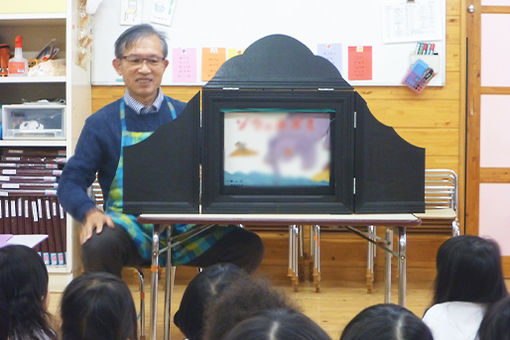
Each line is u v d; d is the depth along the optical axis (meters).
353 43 3.26
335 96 1.83
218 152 1.84
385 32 3.25
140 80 2.03
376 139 1.83
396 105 3.28
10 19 3.10
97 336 1.14
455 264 1.46
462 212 3.32
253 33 3.27
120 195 2.04
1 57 3.23
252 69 1.88
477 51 3.31
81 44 3.12
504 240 3.38
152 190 1.83
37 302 1.29
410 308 2.76
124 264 2.01
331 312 2.67
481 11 3.30
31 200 3.04
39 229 3.04
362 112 1.83
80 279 1.21
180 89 3.30
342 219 1.74
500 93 3.34
